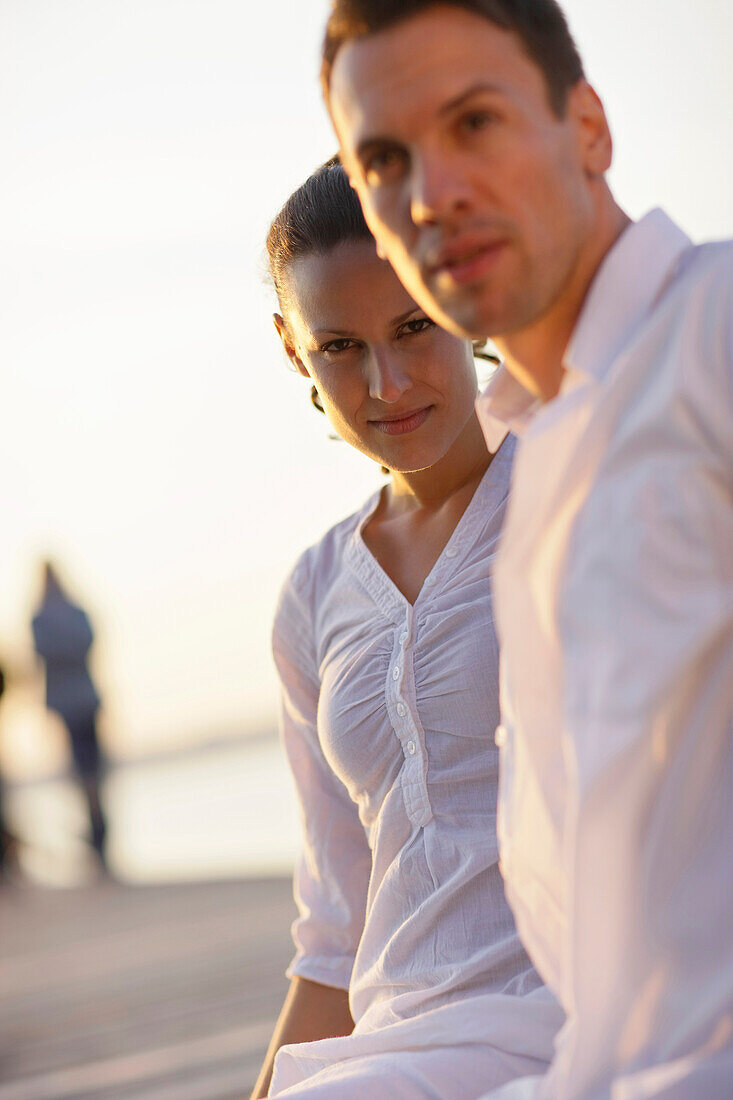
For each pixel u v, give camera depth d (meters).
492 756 1.69
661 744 1.14
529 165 1.23
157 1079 4.15
